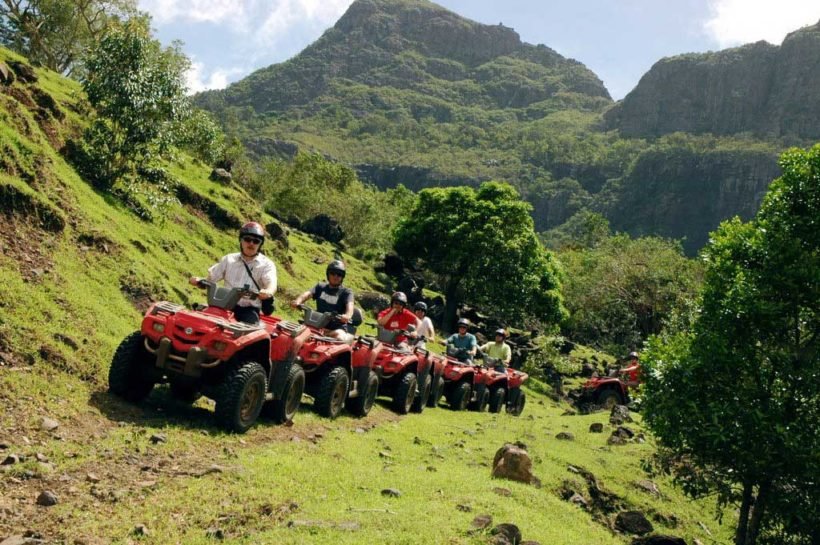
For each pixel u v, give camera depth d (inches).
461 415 553.9
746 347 324.2
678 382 335.0
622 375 958.4
